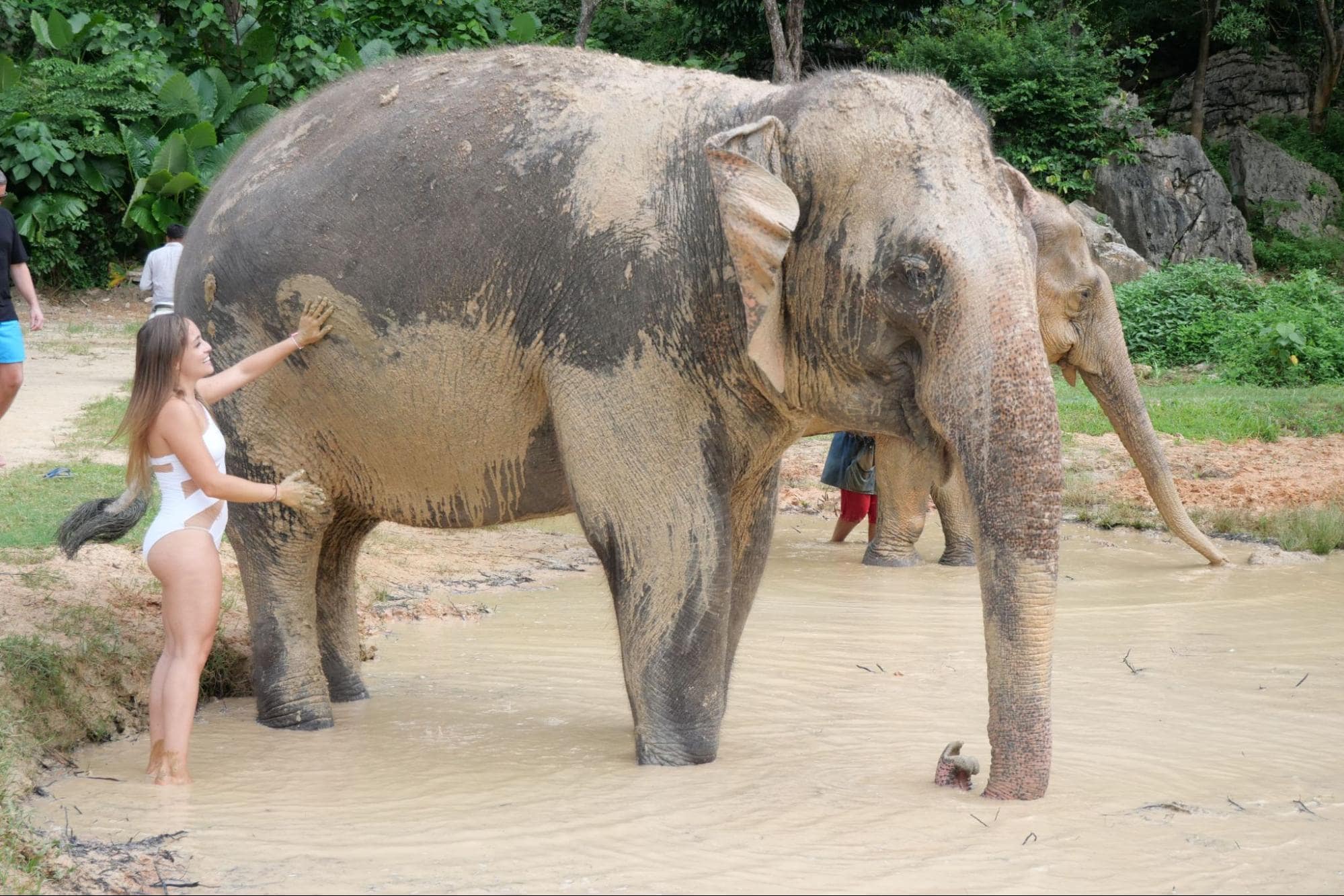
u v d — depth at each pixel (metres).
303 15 27.31
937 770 5.03
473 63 5.63
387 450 5.57
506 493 5.51
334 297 5.40
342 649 6.41
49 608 6.37
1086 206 28.70
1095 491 13.09
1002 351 4.32
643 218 4.95
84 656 5.95
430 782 5.08
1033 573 4.30
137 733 5.91
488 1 29.27
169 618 5.12
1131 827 4.54
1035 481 4.27
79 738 5.67
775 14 20.77
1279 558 10.48
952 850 4.25
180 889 3.92
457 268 5.19
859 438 10.81
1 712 5.25
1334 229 35.06
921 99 4.73
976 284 4.39
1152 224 30.19
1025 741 4.55
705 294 4.89
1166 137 30.95
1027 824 4.50
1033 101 28.17
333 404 5.57
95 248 24.86
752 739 5.70
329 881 3.99
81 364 17.73
